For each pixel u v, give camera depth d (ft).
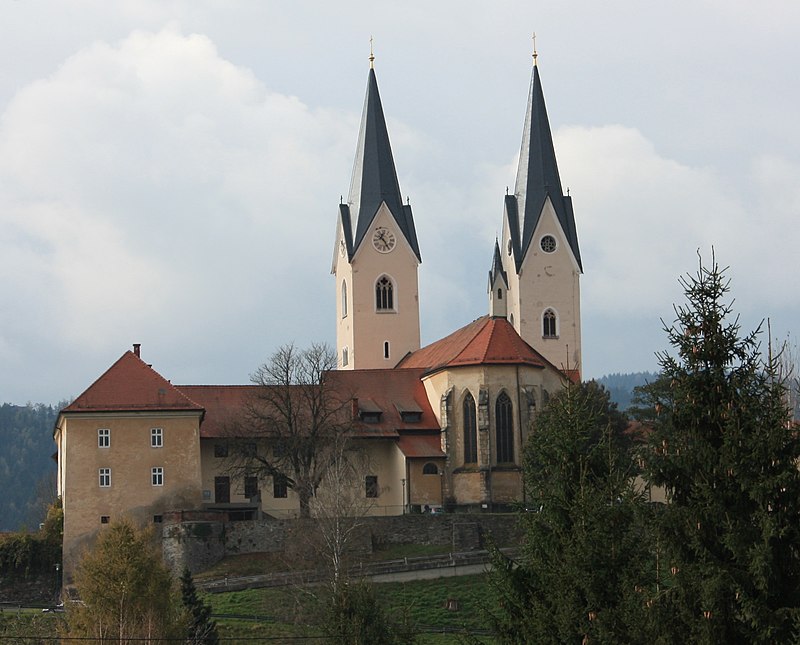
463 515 419.54
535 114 612.70
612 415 414.21
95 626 286.66
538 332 602.03
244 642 314.96
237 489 458.91
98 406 430.61
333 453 442.91
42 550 417.69
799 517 147.64
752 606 143.43
